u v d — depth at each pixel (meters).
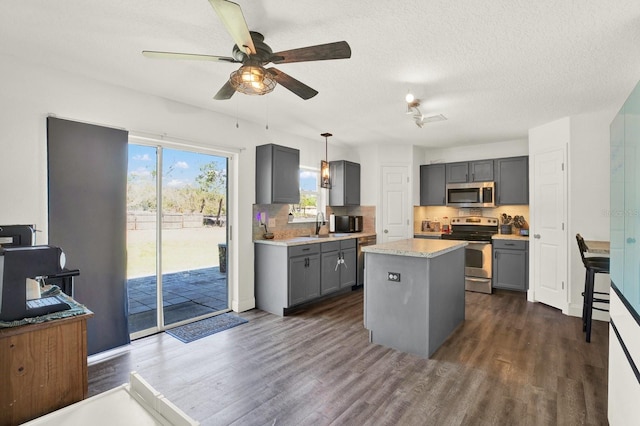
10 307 1.32
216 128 3.62
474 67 2.50
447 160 5.68
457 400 2.08
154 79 2.74
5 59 2.30
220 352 2.77
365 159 5.57
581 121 3.68
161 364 2.56
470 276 4.95
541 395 2.13
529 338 3.09
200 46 2.21
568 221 3.77
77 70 2.57
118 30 2.01
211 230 3.74
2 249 1.34
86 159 2.64
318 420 1.88
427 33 2.03
